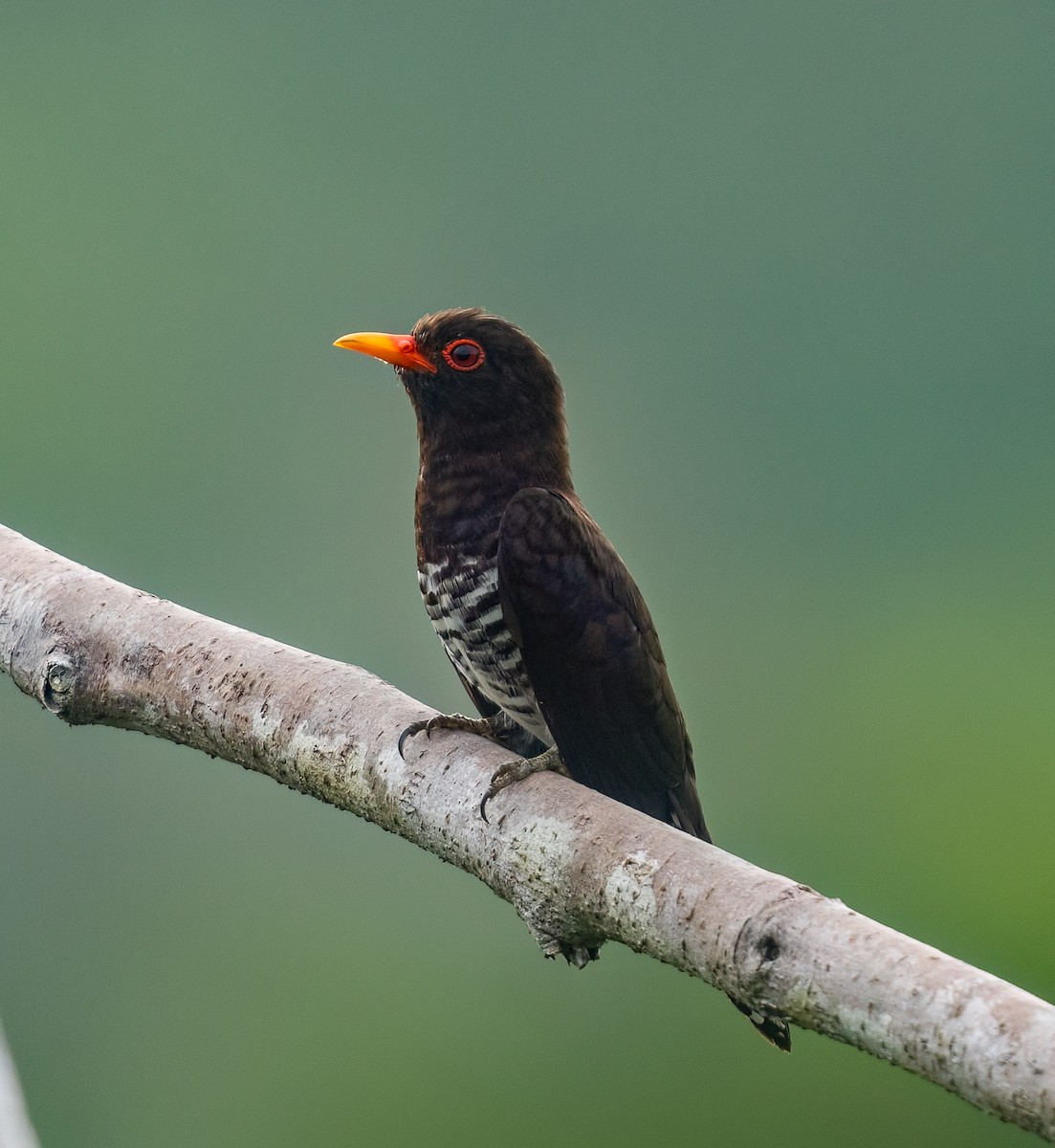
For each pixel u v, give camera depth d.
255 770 9.05
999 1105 5.97
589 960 7.90
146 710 9.27
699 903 7.09
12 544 10.20
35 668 9.46
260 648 9.14
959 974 6.26
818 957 6.59
